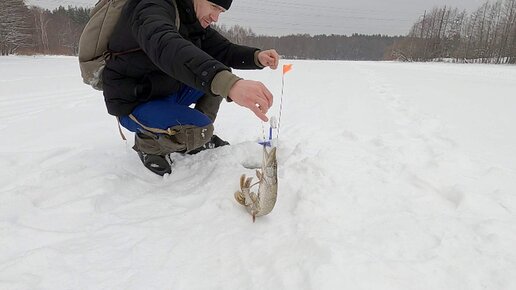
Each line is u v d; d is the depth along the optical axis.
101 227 1.79
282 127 3.91
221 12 2.33
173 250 1.60
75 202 1.96
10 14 35.44
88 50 2.27
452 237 1.54
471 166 2.47
